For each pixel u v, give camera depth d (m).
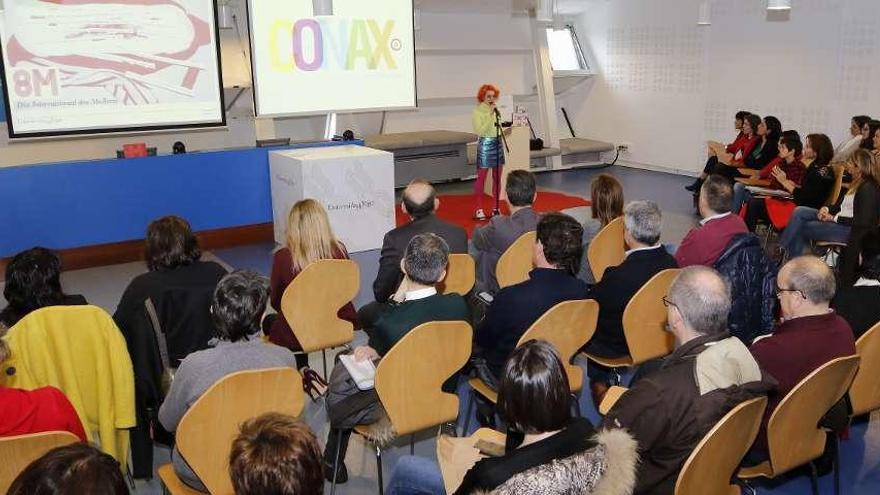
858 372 2.53
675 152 9.90
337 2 6.91
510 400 1.55
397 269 3.47
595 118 11.04
